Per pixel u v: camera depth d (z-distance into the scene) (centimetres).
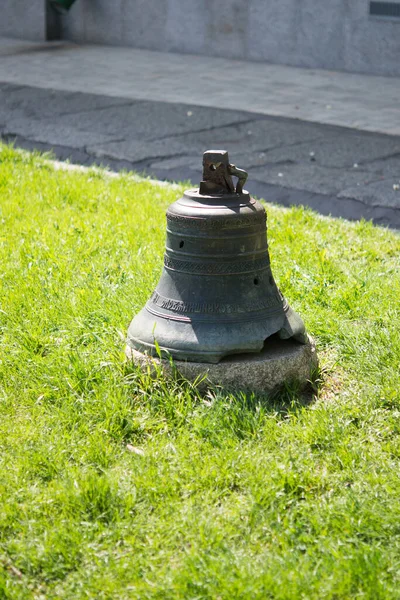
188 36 2161
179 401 537
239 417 518
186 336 549
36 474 477
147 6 2209
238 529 430
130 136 1322
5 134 1344
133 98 1595
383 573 391
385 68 1866
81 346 616
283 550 412
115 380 557
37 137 1320
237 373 546
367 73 1895
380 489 451
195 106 1527
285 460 477
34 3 2345
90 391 551
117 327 633
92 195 984
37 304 683
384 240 852
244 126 1388
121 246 813
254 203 559
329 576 391
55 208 941
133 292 696
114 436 512
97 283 720
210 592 383
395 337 612
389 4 1823
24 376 579
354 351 607
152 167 1170
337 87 1736
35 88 1684
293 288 710
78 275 743
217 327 547
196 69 1950
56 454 486
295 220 908
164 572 401
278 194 1059
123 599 389
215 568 394
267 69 1956
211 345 543
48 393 552
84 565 408
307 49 1972
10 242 827
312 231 872
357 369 586
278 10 1991
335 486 459
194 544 415
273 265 762
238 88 1714
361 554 399
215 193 555
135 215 908
